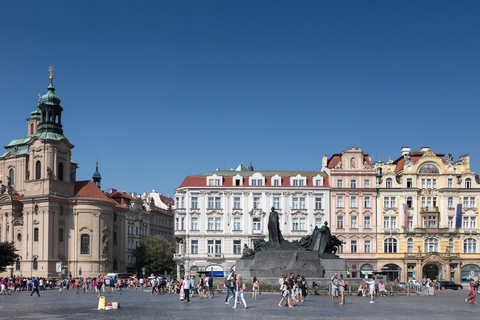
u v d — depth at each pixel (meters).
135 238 152.00
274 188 115.12
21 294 73.62
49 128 125.19
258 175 116.50
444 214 115.81
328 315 34.72
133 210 149.75
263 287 55.44
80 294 72.88
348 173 116.44
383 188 116.31
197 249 113.38
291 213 114.62
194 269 112.06
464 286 110.50
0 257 111.88
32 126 140.50
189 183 114.94
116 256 135.50
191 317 33.69
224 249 113.38
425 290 66.12
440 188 116.69
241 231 113.88
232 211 114.44
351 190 115.56
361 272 113.50
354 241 114.69
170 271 145.00
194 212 114.25
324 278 56.38
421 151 123.06
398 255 114.25
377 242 114.56
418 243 115.12
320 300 48.00
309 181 117.00
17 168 135.25
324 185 116.12
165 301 50.41
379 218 115.56
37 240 119.38
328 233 61.22
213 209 114.19
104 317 34.47
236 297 40.72
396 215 115.88
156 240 145.38
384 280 65.81
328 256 59.19
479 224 115.88
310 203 115.00
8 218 127.19
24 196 122.69
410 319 32.81
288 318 32.81
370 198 115.81
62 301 53.91
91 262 122.25
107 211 127.00
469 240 115.44
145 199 173.00
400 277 113.50
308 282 56.09
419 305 44.81
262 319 32.31
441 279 113.75
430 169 117.88
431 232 115.00
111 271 127.12
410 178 117.19
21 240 123.75
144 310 39.66
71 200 123.50
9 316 35.84
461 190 116.25
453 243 115.44
